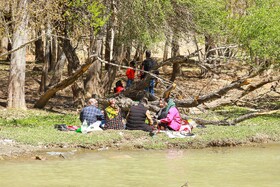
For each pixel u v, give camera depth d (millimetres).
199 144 14719
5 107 21531
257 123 18312
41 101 21734
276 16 20078
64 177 11047
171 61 19344
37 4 17438
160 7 20188
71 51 22094
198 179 11086
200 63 19672
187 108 20531
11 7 17203
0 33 16734
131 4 20469
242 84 18344
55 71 26438
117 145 14289
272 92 27172
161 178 11117
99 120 15945
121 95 19734
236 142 15125
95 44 22078
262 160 13133
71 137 14461
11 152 13094
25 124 17297
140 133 15133
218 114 20875
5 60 40562
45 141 14109
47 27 18578
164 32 20891
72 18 18734
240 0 23891
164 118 15906
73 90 22594
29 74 32750
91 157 13094
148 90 20688
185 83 31234
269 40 19609
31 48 42781
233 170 11984
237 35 20844
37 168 11836
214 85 30172
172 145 14602
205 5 21484
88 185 10445
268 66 20125
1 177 10961
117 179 10969
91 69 22766
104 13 19578
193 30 21703
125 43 21578
